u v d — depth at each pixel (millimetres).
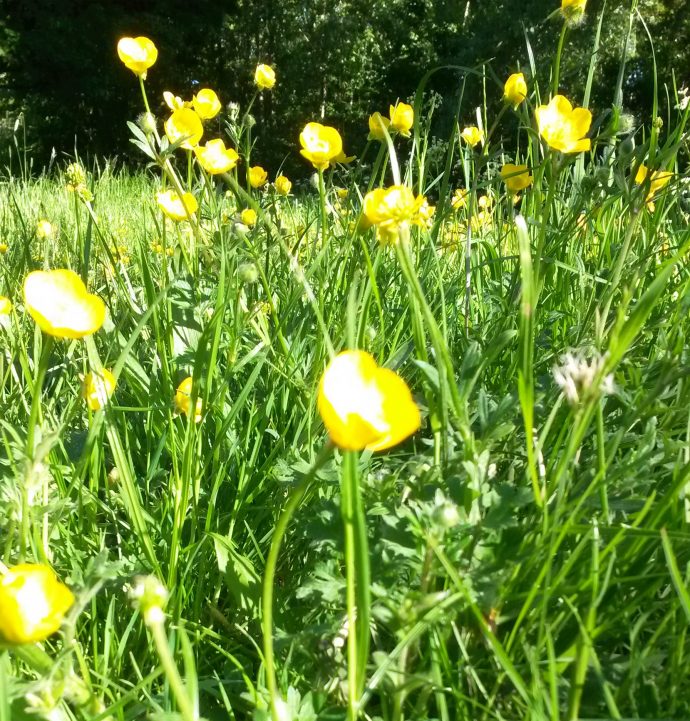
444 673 193
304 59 3998
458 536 198
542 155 383
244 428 332
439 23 4152
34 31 3551
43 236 456
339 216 445
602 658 189
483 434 220
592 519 203
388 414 148
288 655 207
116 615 245
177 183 369
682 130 356
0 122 3201
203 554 252
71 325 194
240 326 331
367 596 153
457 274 432
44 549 229
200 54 4031
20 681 176
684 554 203
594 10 2383
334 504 213
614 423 276
